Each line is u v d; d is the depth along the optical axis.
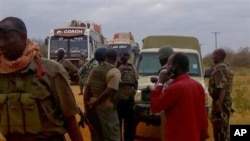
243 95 18.22
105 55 7.00
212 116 8.35
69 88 3.13
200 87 5.26
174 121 5.11
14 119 2.97
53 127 3.07
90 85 6.93
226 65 8.27
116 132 7.00
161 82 5.39
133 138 9.10
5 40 2.99
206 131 5.26
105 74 6.89
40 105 3.01
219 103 8.16
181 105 5.08
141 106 9.44
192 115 5.09
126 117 8.91
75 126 3.19
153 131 10.72
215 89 8.21
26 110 2.98
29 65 3.03
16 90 3.00
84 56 24.22
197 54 11.18
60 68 3.12
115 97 7.04
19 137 3.01
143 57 11.30
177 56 5.23
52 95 3.07
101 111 6.87
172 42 12.66
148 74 10.83
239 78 36.34
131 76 8.73
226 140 8.30
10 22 3.01
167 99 5.10
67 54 27.69
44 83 3.04
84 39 27.88
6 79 3.03
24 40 3.05
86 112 6.97
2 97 2.98
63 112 3.12
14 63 2.98
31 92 3.00
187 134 5.05
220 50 8.23
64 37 27.89
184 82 5.15
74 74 11.84
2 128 3.00
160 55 6.92
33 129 2.99
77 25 31.06
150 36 12.72
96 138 6.97
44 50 28.31
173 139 5.11
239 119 13.26
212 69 8.47
